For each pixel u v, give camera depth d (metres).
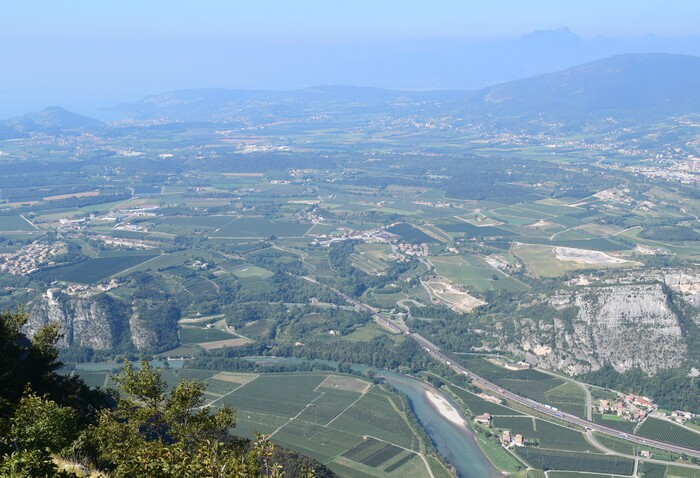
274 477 95.31
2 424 98.75
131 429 109.50
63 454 100.94
